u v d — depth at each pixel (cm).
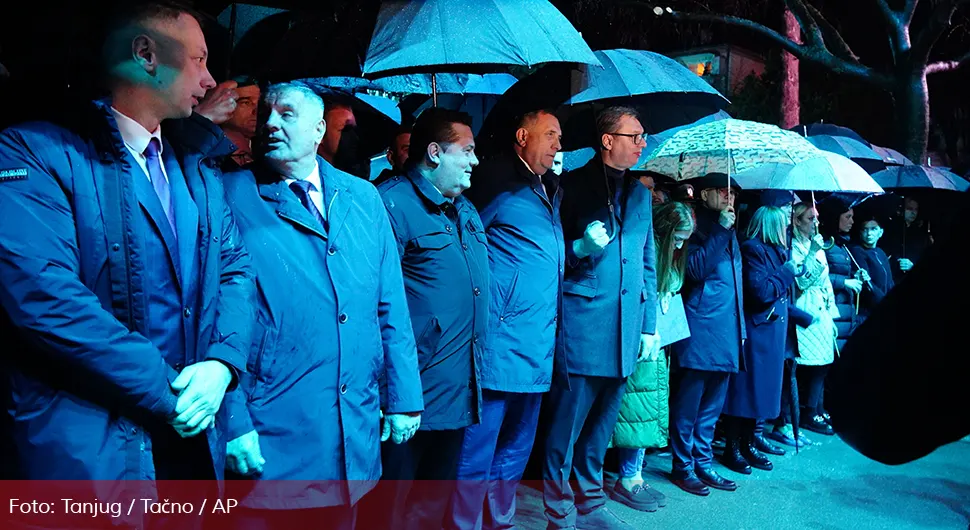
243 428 200
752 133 418
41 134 166
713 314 433
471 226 294
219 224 198
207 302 191
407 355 242
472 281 282
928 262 97
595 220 351
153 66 181
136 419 170
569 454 354
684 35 1183
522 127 325
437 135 277
